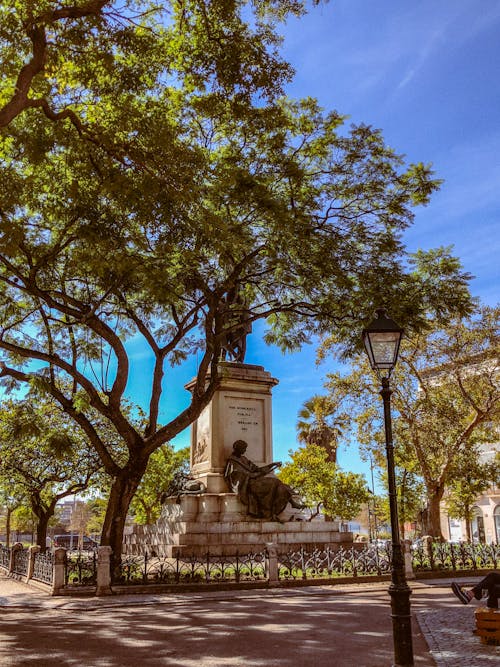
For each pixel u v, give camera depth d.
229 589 14.62
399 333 7.95
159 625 9.95
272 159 15.29
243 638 8.77
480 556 20.66
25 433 17.38
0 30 10.36
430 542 19.20
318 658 7.50
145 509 42.22
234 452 21.14
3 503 31.14
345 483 37.25
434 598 13.62
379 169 16.08
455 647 8.09
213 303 16.78
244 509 20.02
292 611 11.40
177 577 14.91
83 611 11.73
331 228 16.12
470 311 17.19
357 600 12.94
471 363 24.97
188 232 13.01
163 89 14.02
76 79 12.59
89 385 16.23
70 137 12.59
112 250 12.81
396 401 25.17
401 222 16.62
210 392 17.06
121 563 15.40
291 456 38.41
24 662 7.29
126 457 27.09
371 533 48.41
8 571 21.34
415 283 17.23
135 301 17.73
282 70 12.32
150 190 11.80
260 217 15.31
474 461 30.64
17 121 13.16
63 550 14.38
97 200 13.35
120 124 12.28
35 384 15.66
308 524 20.27
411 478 33.09
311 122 15.82
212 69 12.41
